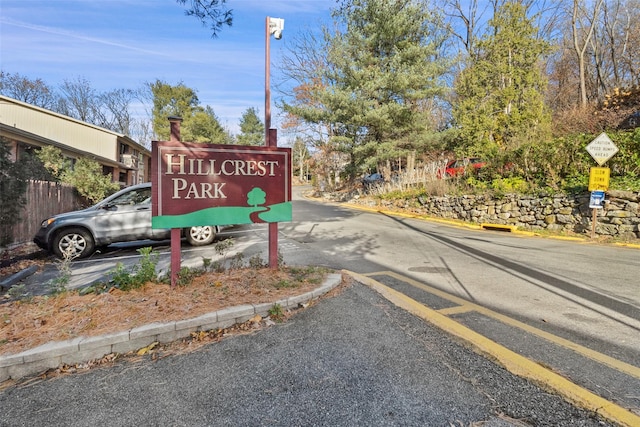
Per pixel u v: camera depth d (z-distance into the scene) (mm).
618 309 3707
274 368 2500
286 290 3859
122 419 1994
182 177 3885
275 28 10992
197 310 3213
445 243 7949
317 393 2197
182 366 2557
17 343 2609
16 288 3684
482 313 3580
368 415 1982
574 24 20062
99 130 20781
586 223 8586
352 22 17578
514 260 6156
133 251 7598
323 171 29875
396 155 17328
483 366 2496
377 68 17094
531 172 10922
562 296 4156
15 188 5992
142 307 3242
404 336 2980
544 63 22016
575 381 2312
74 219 6891
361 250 7113
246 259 6227
